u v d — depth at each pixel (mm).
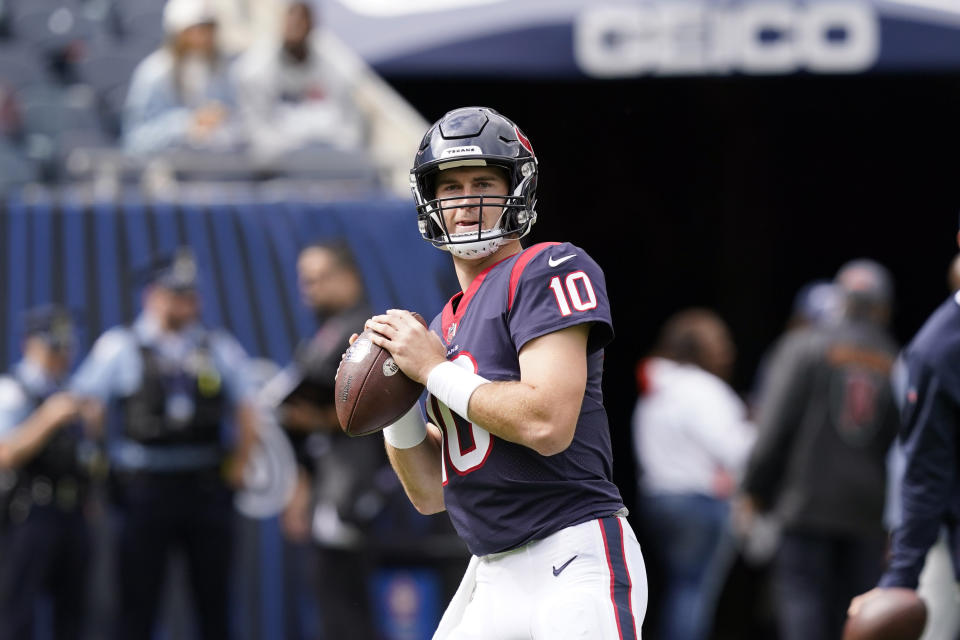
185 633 23922
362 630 22500
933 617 16719
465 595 12500
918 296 46000
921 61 33531
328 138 29062
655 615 36156
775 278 46156
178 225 24578
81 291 24156
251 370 24312
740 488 24906
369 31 33562
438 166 11969
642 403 29641
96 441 23094
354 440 22562
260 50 31281
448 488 12219
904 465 15000
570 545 11695
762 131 45062
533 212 12305
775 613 31250
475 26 33125
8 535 22922
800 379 23938
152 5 40469
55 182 33969
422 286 24938
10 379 23500
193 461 22875
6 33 39688
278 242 24750
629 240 45531
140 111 29547
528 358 11461
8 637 22766
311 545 22891
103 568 23750
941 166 45031
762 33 33125
